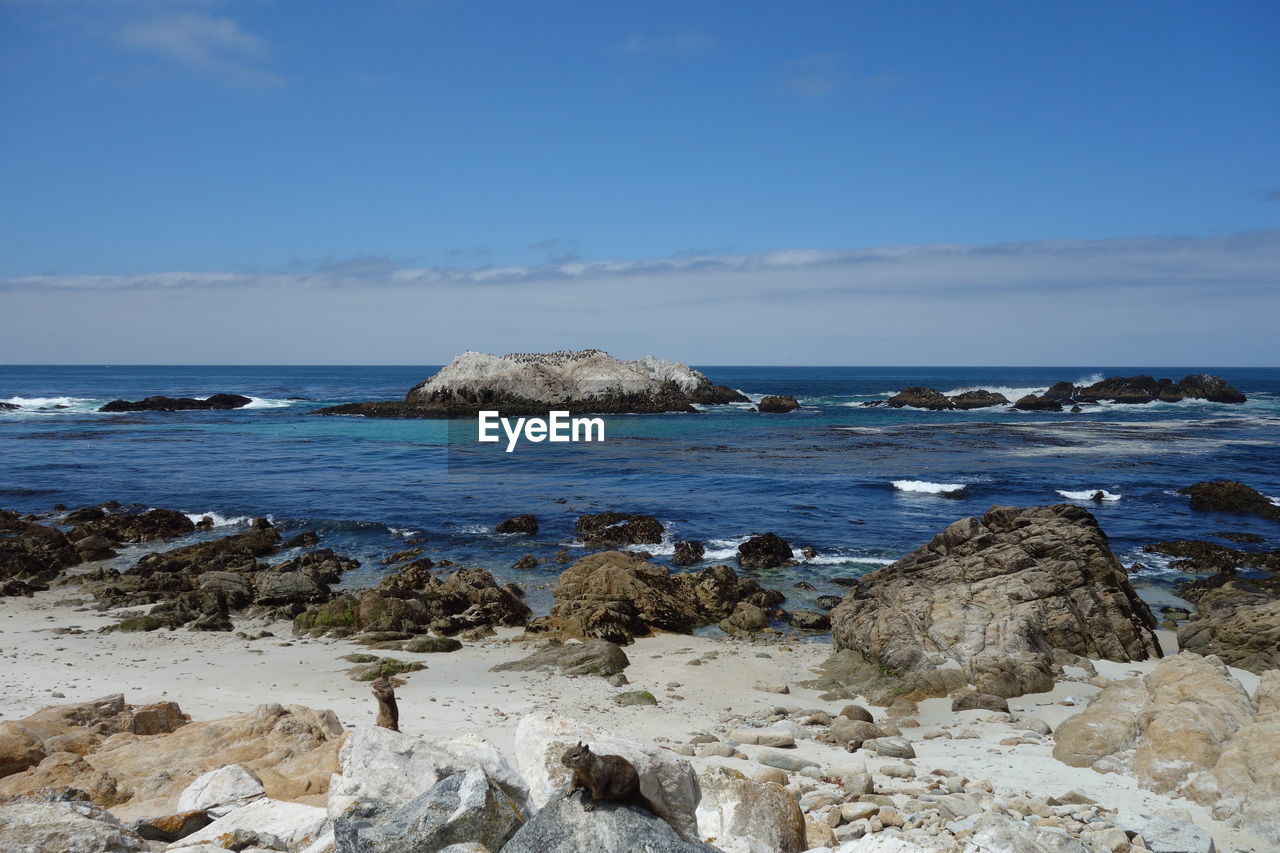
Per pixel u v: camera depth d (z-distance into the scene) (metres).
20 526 34.91
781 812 8.62
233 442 64.62
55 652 20.97
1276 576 27.11
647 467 52.66
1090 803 11.17
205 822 8.50
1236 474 48.75
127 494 43.59
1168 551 32.19
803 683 19.80
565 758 5.84
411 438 67.81
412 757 7.65
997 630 19.50
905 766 12.99
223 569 30.62
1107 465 52.28
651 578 26.84
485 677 20.03
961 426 74.75
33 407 95.31
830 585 29.12
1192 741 12.23
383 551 33.81
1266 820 10.25
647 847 5.63
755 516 38.94
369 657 21.28
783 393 127.88
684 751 14.38
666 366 97.88
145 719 13.57
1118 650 20.27
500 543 34.81
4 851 6.40
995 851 8.29
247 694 17.91
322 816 8.14
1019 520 23.75
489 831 6.29
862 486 45.75
